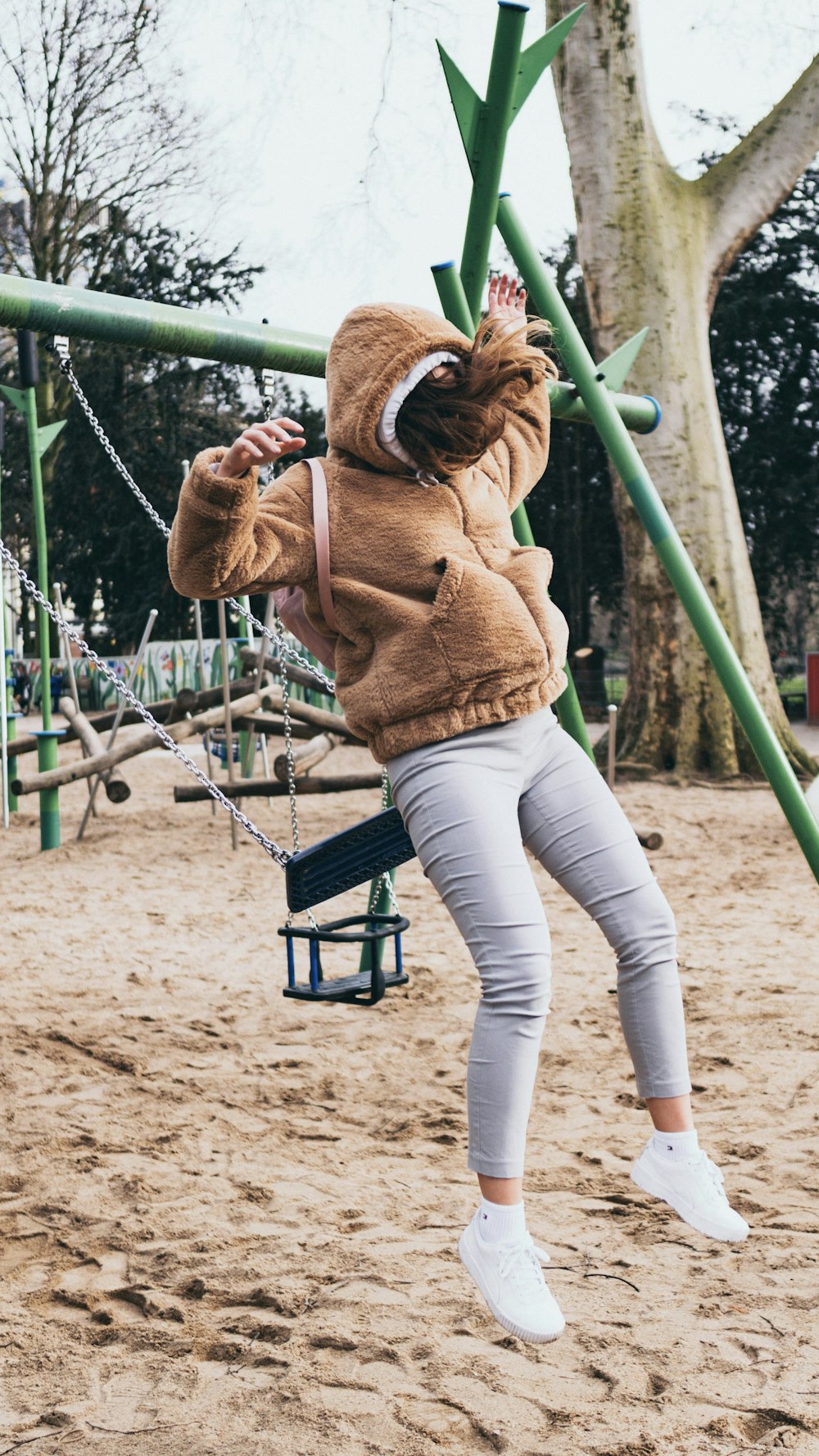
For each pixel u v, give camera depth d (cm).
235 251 2380
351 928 399
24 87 2014
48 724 1005
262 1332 245
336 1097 394
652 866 859
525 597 231
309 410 2692
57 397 2569
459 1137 356
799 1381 219
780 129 1339
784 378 2330
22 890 809
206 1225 297
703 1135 346
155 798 1256
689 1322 243
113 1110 382
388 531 227
